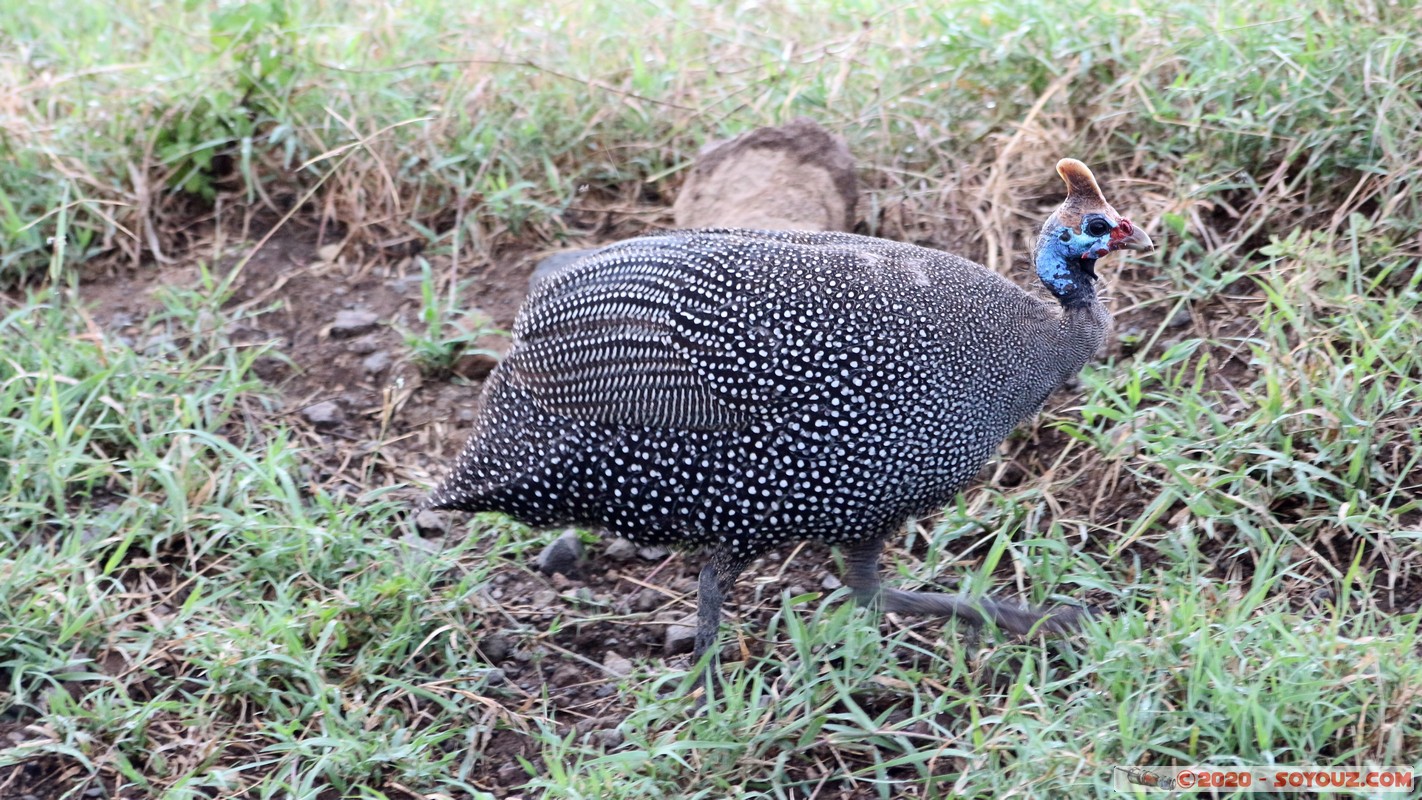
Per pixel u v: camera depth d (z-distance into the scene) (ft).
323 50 27.94
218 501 19.69
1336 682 14.71
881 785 15.19
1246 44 24.02
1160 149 23.65
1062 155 24.30
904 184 24.36
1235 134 22.75
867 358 16.10
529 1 30.19
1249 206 22.86
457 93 26.16
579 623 18.48
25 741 16.26
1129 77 24.03
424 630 17.92
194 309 23.35
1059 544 18.33
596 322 16.83
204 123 25.76
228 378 22.04
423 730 16.71
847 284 16.38
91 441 20.59
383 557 18.88
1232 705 14.57
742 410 16.21
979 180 24.40
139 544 19.24
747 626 18.26
